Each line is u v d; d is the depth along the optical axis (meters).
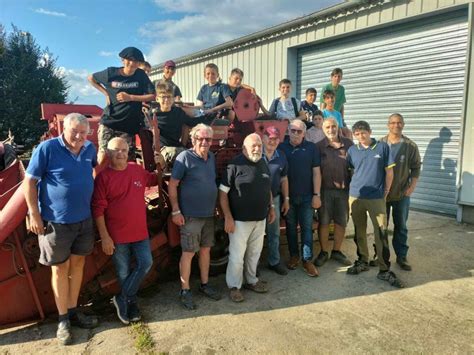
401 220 4.40
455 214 6.57
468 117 6.02
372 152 4.09
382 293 3.86
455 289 3.92
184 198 3.51
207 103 5.26
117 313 3.43
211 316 3.45
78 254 3.07
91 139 5.47
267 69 9.93
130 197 3.18
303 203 4.35
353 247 5.25
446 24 6.48
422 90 6.93
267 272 4.42
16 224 2.99
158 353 2.89
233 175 3.66
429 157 6.92
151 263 3.37
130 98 4.05
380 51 7.57
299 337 3.10
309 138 5.50
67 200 2.87
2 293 3.16
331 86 7.06
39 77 15.64
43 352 2.92
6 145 4.00
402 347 2.96
